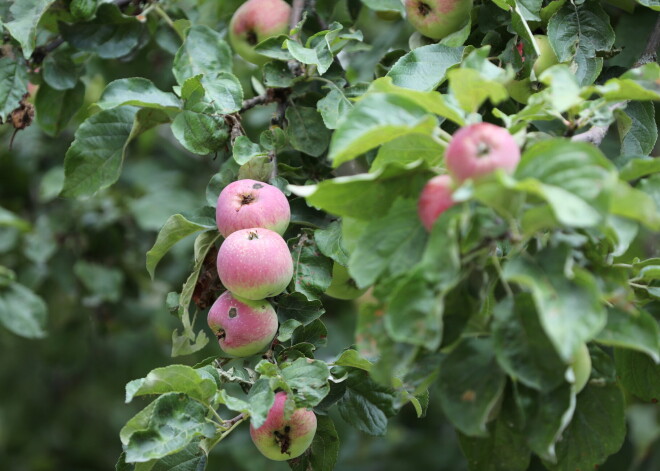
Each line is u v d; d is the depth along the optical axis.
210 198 4.58
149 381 3.61
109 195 7.96
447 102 3.24
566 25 4.58
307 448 4.13
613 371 3.36
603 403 3.39
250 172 4.52
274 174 4.59
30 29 5.06
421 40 5.07
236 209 4.21
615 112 4.07
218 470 8.06
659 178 3.45
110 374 9.26
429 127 3.03
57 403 10.22
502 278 3.05
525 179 2.77
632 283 3.72
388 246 2.99
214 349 7.03
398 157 3.26
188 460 3.79
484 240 2.82
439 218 2.81
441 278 2.74
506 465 3.37
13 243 7.73
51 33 5.66
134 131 5.04
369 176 3.00
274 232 4.18
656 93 3.34
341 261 4.27
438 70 4.47
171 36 5.88
